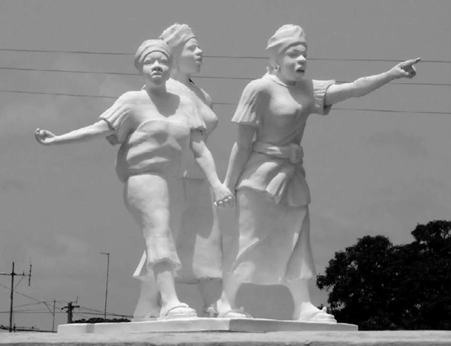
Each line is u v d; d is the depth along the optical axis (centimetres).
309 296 1827
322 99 1834
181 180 1803
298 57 1808
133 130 1795
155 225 1761
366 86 1822
